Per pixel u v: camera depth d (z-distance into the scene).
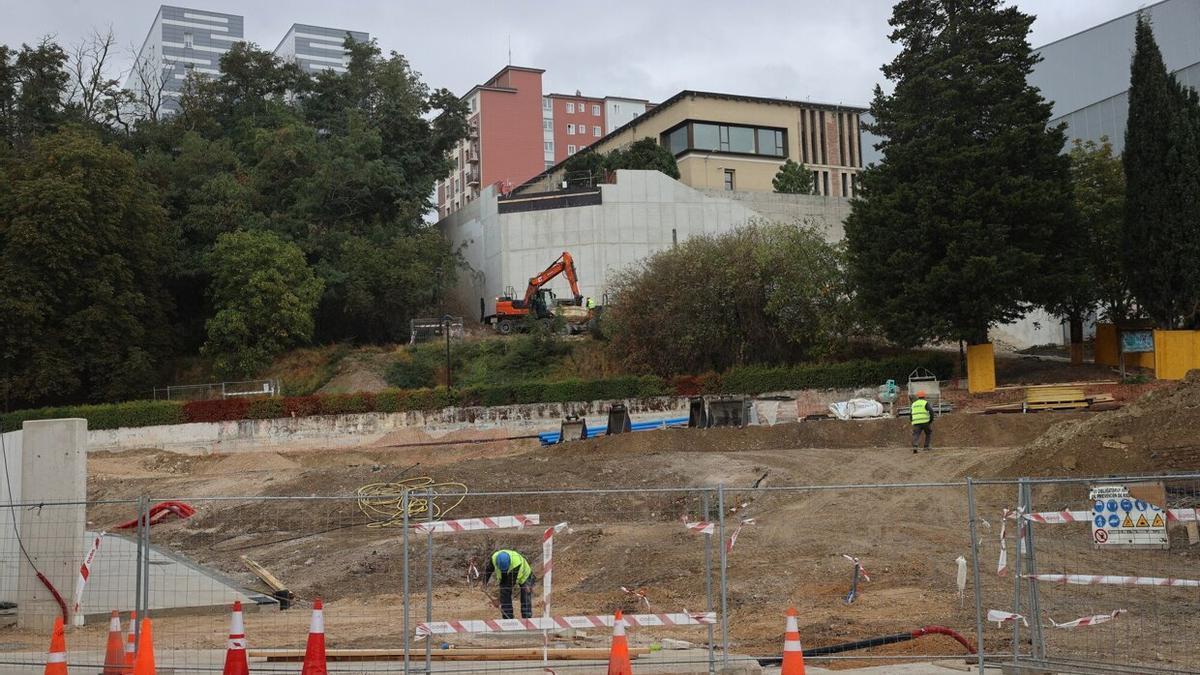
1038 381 42.88
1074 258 41.66
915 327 41.34
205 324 56.03
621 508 26.25
